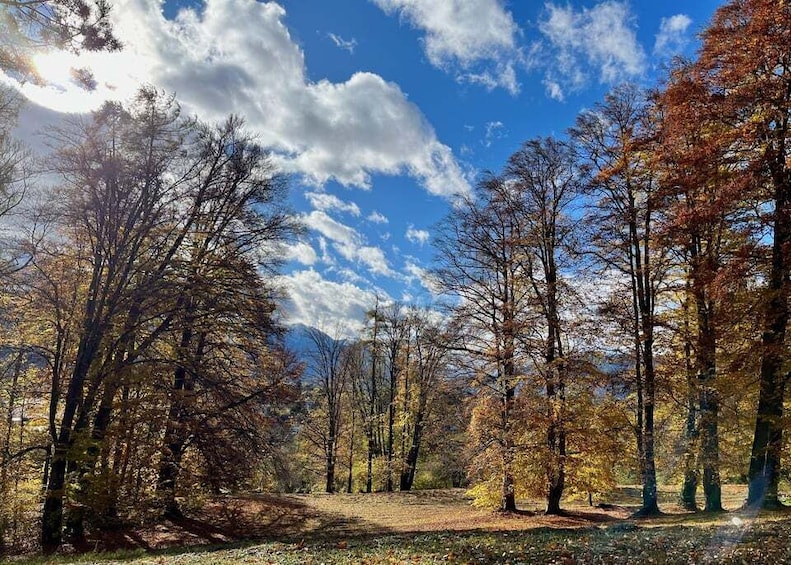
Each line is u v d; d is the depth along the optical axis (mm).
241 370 20578
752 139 13820
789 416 13289
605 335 17953
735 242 15367
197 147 19172
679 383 17500
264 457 20047
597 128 19062
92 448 16344
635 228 18156
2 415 18297
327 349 42094
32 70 8789
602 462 18156
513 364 19766
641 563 7875
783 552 7887
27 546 15961
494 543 10359
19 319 17594
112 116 16828
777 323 13906
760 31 13555
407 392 41094
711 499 17297
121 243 17344
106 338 17109
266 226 20219
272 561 9648
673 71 17578
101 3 8789
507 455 19062
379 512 25109
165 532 18938
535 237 19703
